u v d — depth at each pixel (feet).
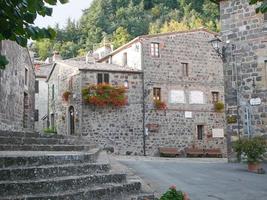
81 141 44.98
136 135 90.43
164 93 94.07
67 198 21.99
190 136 95.45
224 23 57.77
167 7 185.06
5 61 13.35
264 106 53.62
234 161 55.16
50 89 111.65
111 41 177.58
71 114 94.68
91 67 90.48
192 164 52.06
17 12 12.29
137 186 26.78
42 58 207.62
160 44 95.09
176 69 95.91
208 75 99.14
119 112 89.76
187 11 175.22
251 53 55.16
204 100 98.07
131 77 91.86
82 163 28.32
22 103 67.92
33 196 21.02
